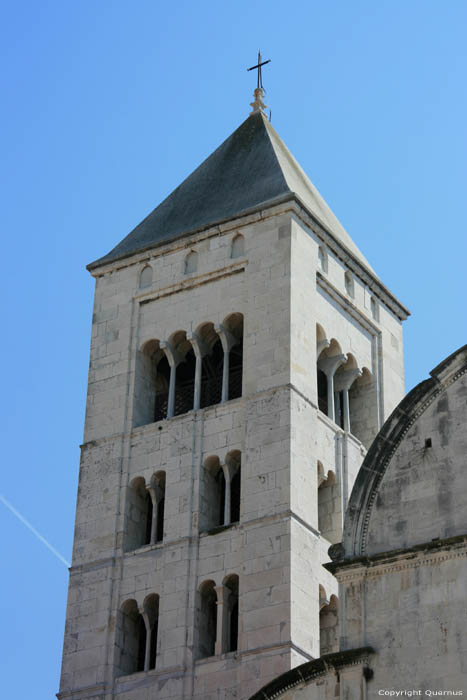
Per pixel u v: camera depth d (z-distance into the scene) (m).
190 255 87.75
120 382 86.06
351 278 89.62
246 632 74.19
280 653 72.56
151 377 87.00
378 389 88.50
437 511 53.25
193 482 80.38
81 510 83.06
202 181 93.50
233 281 85.31
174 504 80.19
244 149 94.50
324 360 86.38
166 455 82.19
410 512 53.69
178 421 82.69
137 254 89.44
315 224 86.81
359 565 53.16
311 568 76.31
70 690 77.81
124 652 78.44
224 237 86.81
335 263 88.38
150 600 78.69
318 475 80.94
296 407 79.88
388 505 54.12
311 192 91.88
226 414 81.44
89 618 79.44
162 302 87.44
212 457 80.81
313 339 83.44
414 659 51.03
